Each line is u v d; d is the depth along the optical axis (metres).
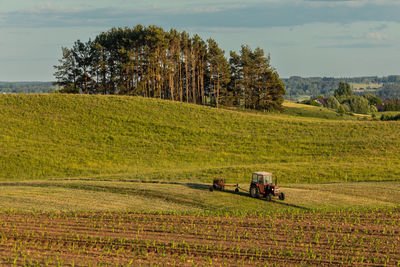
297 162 87.38
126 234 34.91
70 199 50.66
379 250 31.23
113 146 100.12
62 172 81.94
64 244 32.34
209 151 98.94
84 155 92.94
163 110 129.12
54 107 123.00
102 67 162.12
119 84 160.62
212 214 42.62
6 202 47.88
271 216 41.84
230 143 105.00
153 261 28.97
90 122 114.69
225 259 29.48
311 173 73.19
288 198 53.41
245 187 60.81
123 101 133.25
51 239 33.41
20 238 33.62
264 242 33.06
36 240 33.22
